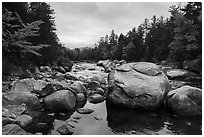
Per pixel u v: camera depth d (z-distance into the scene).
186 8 28.08
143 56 45.47
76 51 83.94
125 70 8.71
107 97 8.34
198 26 24.55
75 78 14.07
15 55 12.56
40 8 21.05
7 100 6.65
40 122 6.04
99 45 81.75
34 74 13.96
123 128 5.97
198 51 23.41
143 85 7.64
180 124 6.32
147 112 7.28
